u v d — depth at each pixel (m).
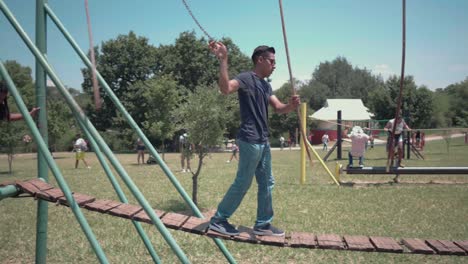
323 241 4.09
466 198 11.34
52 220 9.14
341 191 12.71
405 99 51.88
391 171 13.88
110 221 8.94
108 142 48.06
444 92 77.75
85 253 6.77
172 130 29.22
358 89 98.69
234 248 6.96
